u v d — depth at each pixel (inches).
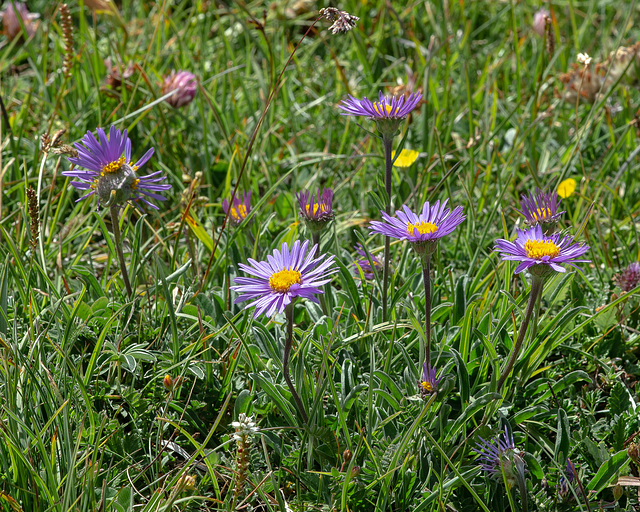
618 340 43.2
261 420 40.5
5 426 38.6
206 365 41.2
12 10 67.1
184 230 45.8
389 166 40.6
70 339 40.9
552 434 41.1
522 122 57.3
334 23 40.8
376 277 42.7
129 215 45.9
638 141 56.4
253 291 38.0
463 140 57.4
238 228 44.2
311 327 41.8
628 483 39.3
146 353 40.9
